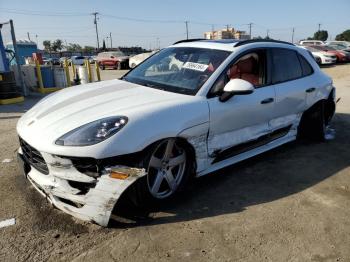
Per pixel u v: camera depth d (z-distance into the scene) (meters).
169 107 3.16
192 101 3.35
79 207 2.86
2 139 5.51
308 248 2.72
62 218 3.07
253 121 3.97
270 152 4.88
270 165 4.39
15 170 4.13
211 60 3.81
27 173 3.23
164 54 4.37
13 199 3.40
